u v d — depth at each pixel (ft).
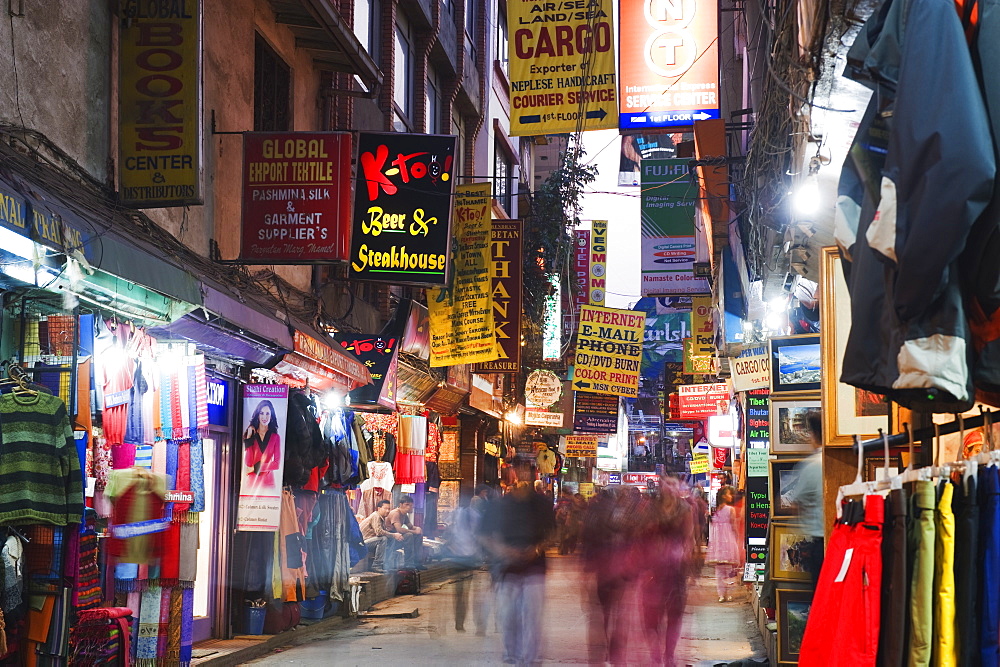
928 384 10.20
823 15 19.13
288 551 42.86
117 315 30.35
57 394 24.62
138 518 29.71
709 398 90.63
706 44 40.16
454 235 65.51
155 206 30.86
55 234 22.97
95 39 31.19
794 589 31.73
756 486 45.09
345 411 51.98
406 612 53.62
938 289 9.98
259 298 41.93
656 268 85.71
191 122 30.89
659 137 112.37
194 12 31.17
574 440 141.49
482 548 34.35
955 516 11.35
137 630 31.42
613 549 36.65
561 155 100.32
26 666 22.77
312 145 38.42
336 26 45.70
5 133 25.88
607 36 46.57
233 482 40.91
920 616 11.15
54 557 23.00
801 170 26.84
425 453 73.87
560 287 115.44
